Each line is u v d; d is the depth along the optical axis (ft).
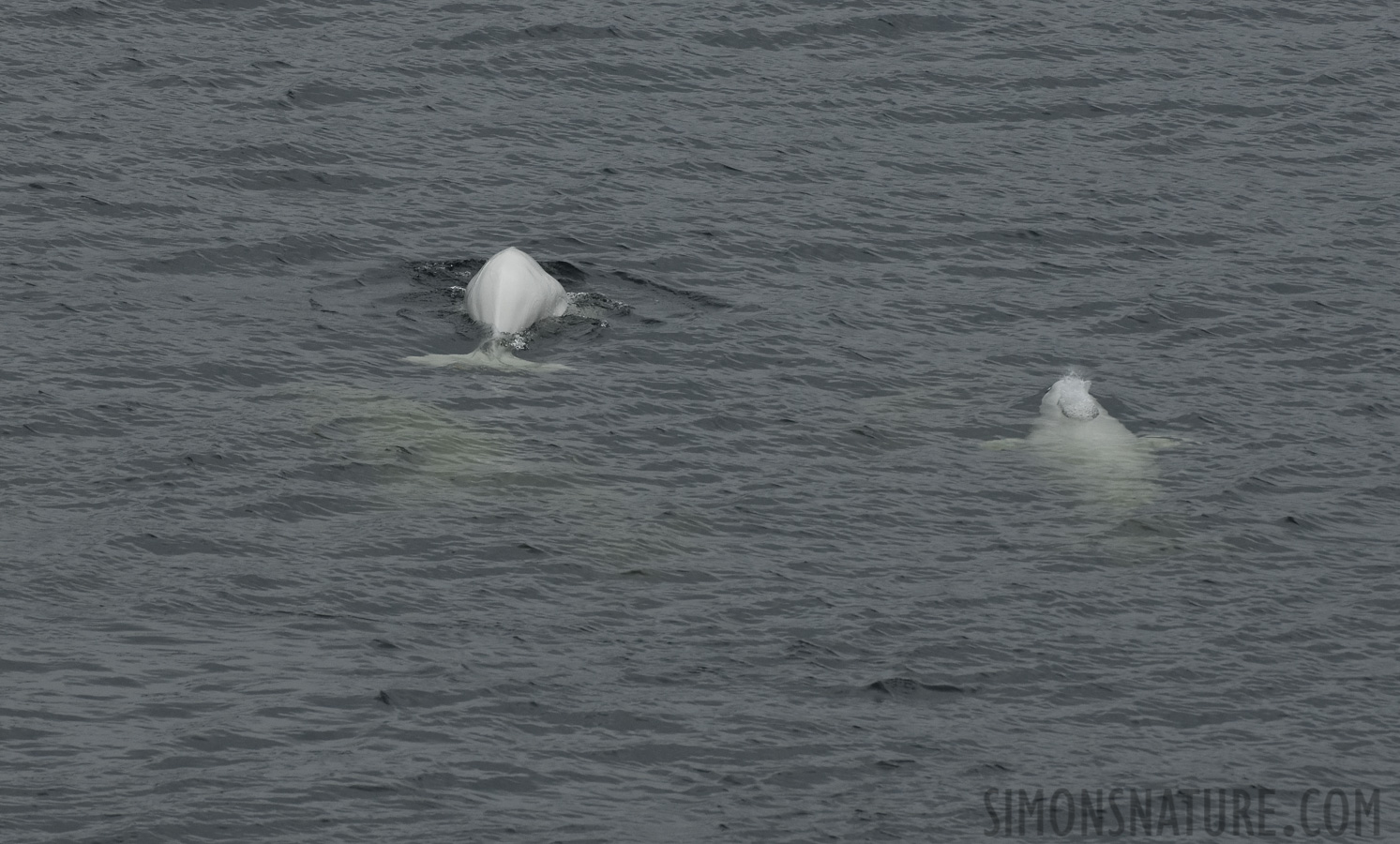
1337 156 578.66
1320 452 425.28
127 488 390.42
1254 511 399.85
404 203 529.86
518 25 636.48
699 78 612.70
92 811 292.61
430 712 324.19
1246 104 607.37
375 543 377.50
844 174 557.33
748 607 361.71
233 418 419.95
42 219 505.25
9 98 568.00
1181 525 394.11
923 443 426.51
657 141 572.51
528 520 388.16
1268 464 419.33
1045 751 321.32
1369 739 327.06
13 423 410.72
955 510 399.65
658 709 328.29
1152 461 419.95
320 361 449.48
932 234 526.57
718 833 295.69
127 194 521.24
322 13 641.81
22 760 304.50
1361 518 398.83
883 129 586.86
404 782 304.09
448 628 350.64
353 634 347.36
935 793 308.81
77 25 619.67
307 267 496.23
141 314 464.24
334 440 413.39
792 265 508.53
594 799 303.27
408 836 291.17
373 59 610.65
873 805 305.12
